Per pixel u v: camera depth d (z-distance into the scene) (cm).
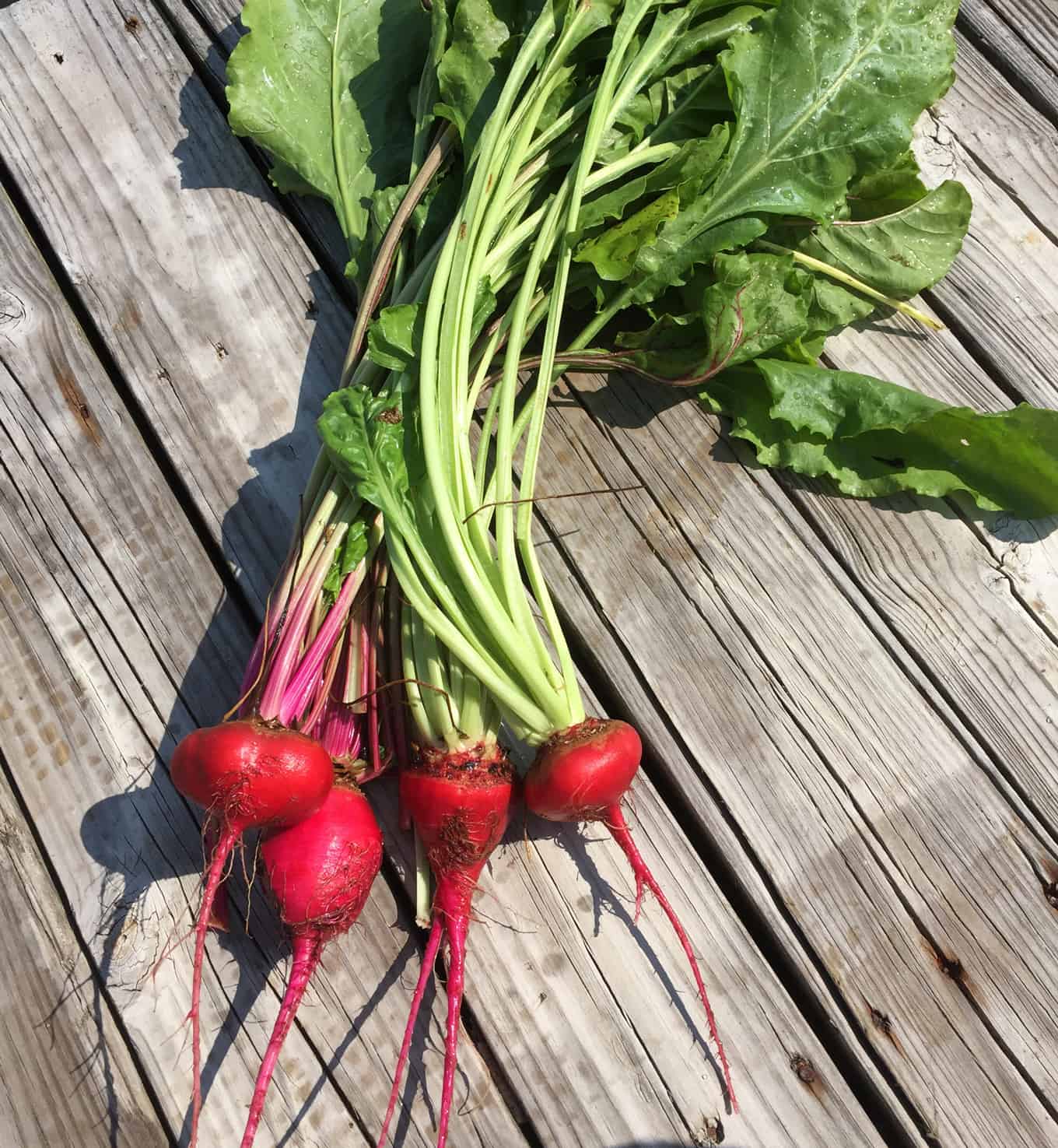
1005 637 52
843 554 52
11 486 53
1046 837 49
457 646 44
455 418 46
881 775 50
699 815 49
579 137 50
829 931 48
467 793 43
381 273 49
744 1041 46
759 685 50
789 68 49
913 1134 45
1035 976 47
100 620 51
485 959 47
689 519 53
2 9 61
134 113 59
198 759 41
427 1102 45
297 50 54
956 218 53
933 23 49
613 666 50
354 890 43
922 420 48
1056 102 60
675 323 49
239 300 56
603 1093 45
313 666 44
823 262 53
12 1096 45
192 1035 46
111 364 55
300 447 54
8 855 48
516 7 51
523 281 49
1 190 58
